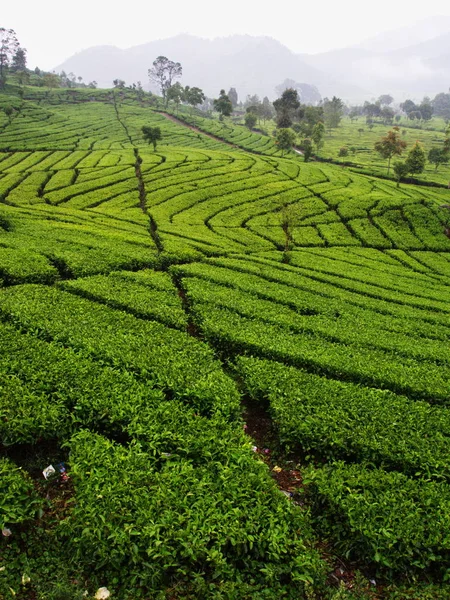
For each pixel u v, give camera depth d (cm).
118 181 6194
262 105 18925
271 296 2531
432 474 1119
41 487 1017
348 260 4281
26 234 3256
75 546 851
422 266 4484
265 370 1541
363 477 1054
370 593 848
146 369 1430
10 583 780
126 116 13700
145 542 825
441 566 883
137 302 2095
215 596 774
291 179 7150
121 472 970
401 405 1417
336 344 1938
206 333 1870
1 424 1077
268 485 1016
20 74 16025
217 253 3647
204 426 1174
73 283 2272
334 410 1326
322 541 959
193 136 11762
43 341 1544
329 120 17262
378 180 8106
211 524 874
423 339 2227
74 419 1142
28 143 8644
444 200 6900
